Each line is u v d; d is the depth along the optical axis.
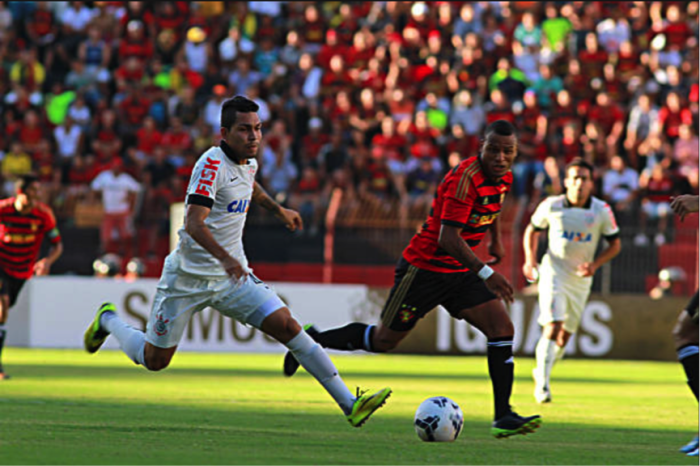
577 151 67.88
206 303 20.33
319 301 55.22
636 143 69.38
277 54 80.31
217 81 77.44
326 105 74.38
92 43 79.25
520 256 54.38
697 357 19.61
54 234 37.84
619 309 53.78
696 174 64.88
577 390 36.94
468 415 26.97
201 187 18.97
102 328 22.78
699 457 17.97
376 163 65.62
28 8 81.75
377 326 25.17
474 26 78.31
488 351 21.16
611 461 17.94
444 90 74.75
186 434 20.73
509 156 20.86
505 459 17.83
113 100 77.50
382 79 76.44
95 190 61.47
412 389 35.53
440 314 54.56
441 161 69.88
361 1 81.81
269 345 54.50
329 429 22.52
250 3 82.56
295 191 65.69
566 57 76.62
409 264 23.17
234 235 20.03
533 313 53.34
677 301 53.28
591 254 32.09
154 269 61.03
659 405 31.27
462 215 21.05
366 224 57.53
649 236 55.16
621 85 75.00
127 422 23.02
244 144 19.16
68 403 27.73
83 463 15.85
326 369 19.84
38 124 71.88
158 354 21.11
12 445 18.12
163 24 81.94
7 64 78.56
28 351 53.25
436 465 16.73
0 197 68.69
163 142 69.81
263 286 20.38
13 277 37.16
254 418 24.75
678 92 70.62
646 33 77.69
